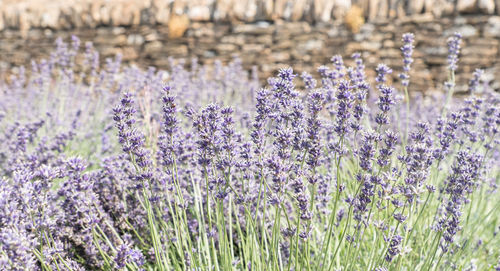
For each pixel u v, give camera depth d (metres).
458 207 2.17
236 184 2.69
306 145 1.98
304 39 9.36
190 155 2.65
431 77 8.69
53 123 4.77
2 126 4.87
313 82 2.88
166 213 2.59
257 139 2.02
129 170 2.85
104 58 10.59
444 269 2.58
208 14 9.88
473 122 3.20
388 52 8.92
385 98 2.05
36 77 6.43
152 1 10.27
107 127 4.20
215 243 2.76
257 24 9.62
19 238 1.64
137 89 4.86
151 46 10.27
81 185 2.04
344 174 3.23
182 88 5.21
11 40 11.45
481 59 8.45
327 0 9.19
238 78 6.34
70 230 2.38
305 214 1.84
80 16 10.77
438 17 8.68
